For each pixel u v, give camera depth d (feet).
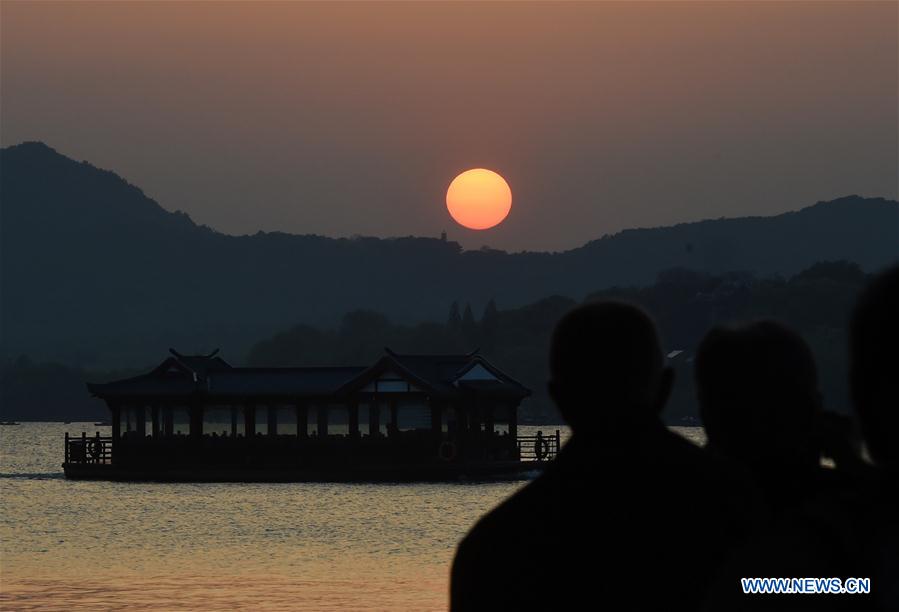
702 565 47.93
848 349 32.83
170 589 328.70
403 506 595.06
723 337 52.65
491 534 50.47
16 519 545.03
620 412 50.98
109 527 510.58
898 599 31.48
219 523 522.47
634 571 48.03
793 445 51.03
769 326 52.80
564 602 48.73
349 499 635.25
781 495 50.52
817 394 51.67
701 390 52.80
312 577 354.13
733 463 50.26
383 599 307.99
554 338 52.70
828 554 32.50
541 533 49.34
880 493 32.65
